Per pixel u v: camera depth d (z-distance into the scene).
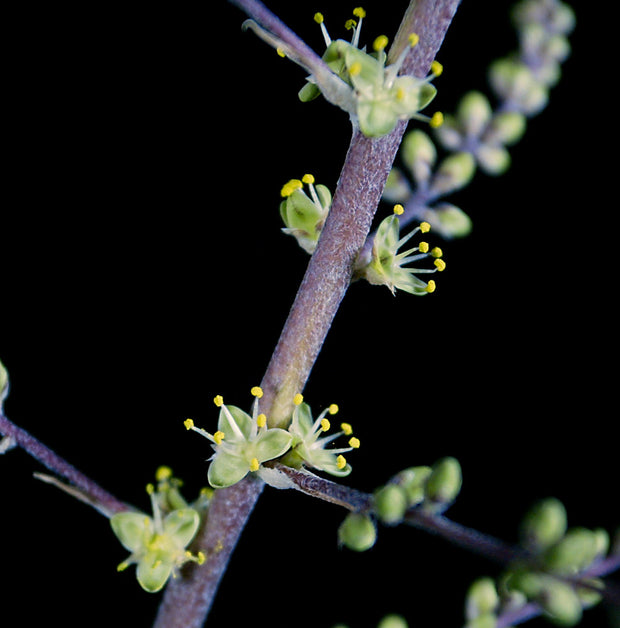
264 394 0.10
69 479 0.10
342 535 0.09
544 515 0.08
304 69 0.09
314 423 0.10
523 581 0.08
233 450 0.10
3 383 0.10
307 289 0.10
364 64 0.09
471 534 0.08
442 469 0.09
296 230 0.10
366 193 0.10
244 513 0.10
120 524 0.10
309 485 0.09
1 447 0.10
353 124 0.10
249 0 0.09
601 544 0.10
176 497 0.10
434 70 0.09
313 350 0.10
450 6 0.09
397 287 0.10
